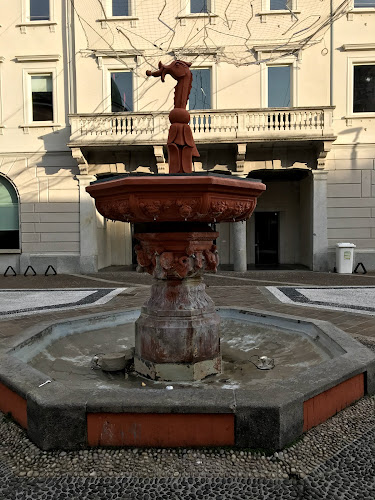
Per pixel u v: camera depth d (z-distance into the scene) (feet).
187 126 12.82
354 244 51.62
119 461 8.20
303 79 52.21
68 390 9.24
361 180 52.08
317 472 7.92
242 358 14.39
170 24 53.16
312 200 53.57
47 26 54.29
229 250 66.28
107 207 11.39
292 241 66.85
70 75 54.08
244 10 52.54
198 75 53.78
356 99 52.29
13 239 55.42
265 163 52.80
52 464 8.18
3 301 30.42
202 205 10.23
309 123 49.16
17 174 54.60
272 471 7.91
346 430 9.39
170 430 8.56
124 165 53.88
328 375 10.11
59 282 44.11
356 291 34.01
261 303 27.61
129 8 53.57
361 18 51.34
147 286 38.83
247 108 49.70
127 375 12.67
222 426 8.52
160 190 10.04
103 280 45.60
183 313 12.25
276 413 8.39
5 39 54.44
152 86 53.47
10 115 54.65
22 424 9.55
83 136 50.44
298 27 52.03
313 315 22.98
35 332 14.49
